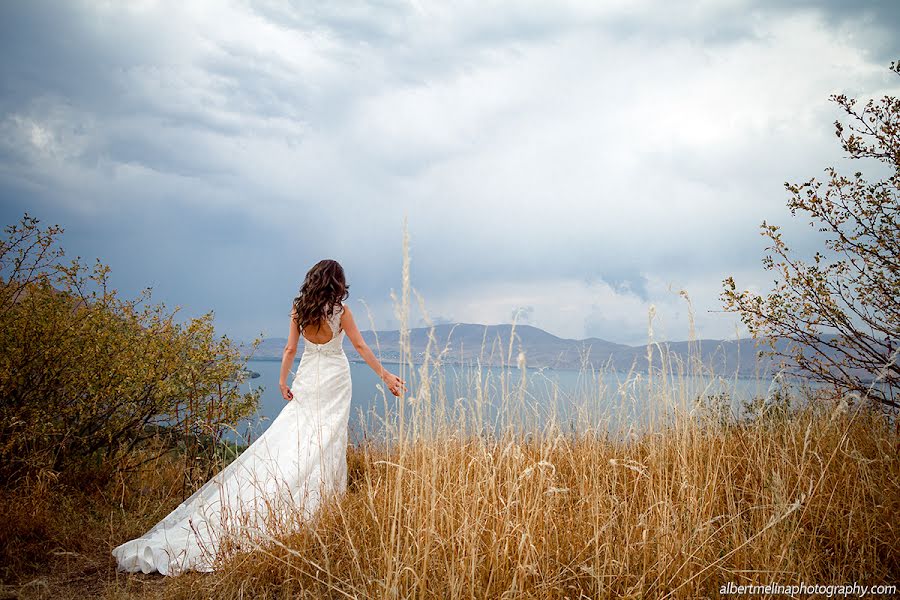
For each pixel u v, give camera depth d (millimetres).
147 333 5941
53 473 4586
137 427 5812
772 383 4480
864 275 4996
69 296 5598
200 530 4004
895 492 3260
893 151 4969
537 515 3111
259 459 4375
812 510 3219
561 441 3918
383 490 3637
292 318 4770
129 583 3361
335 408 4621
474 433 3500
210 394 5938
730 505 3387
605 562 2787
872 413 4445
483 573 2846
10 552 3654
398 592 2693
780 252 5348
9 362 4801
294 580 3133
